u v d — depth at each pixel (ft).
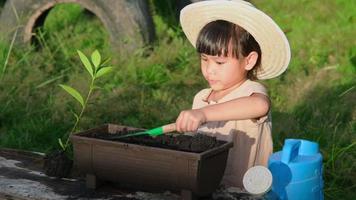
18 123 18.71
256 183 9.17
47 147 17.28
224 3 10.22
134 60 22.26
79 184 10.57
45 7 23.25
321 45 26.05
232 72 10.44
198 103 11.19
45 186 10.50
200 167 9.04
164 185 9.30
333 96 20.01
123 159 9.48
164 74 22.36
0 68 21.36
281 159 9.41
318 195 9.52
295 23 29.55
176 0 28.19
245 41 10.30
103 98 19.72
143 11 23.17
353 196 14.52
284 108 19.53
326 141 16.79
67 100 19.12
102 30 26.94
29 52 22.45
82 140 9.77
